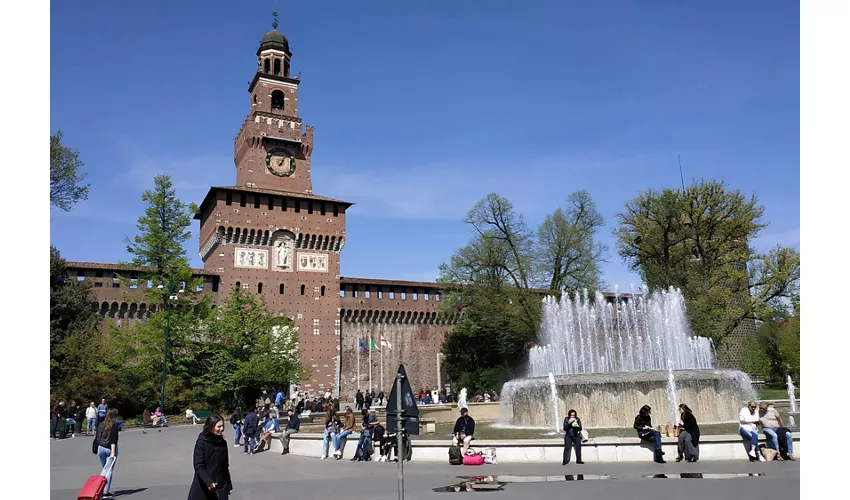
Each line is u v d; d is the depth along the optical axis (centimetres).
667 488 1421
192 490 1063
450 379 7419
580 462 1884
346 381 7162
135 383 5150
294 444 2734
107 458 1662
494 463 1984
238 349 5491
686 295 5188
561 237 6278
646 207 5647
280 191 7256
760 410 1891
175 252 5897
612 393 2647
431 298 7881
